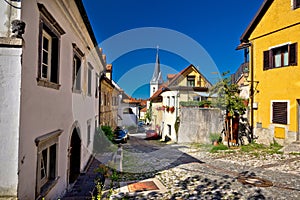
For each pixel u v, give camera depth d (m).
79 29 6.07
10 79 2.80
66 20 5.05
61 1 4.39
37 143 3.39
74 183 6.02
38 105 3.49
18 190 2.81
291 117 9.85
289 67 10.00
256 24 11.76
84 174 6.93
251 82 11.91
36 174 3.45
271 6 10.91
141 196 4.74
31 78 3.19
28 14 3.09
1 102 2.78
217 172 6.50
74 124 6.00
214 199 4.50
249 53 12.26
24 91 2.95
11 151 2.79
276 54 10.85
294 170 6.56
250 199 4.46
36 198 3.44
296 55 9.73
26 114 3.04
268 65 11.06
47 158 4.35
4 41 2.75
